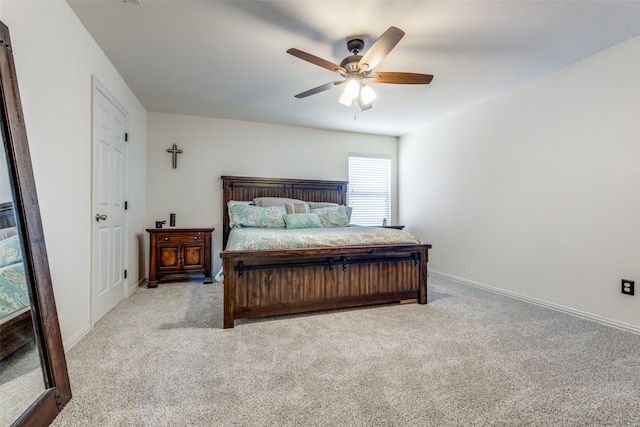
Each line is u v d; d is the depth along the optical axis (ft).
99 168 7.84
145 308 8.86
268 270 8.00
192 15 6.56
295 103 11.89
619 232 7.52
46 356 4.24
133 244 10.94
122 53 8.15
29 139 4.96
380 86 10.20
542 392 4.80
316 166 15.49
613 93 7.63
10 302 3.92
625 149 7.40
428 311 8.75
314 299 8.47
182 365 5.57
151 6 6.26
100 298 7.94
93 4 6.19
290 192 14.79
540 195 9.41
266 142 14.60
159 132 13.06
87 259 7.07
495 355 6.03
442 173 13.67
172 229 11.59
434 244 14.16
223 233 13.65
